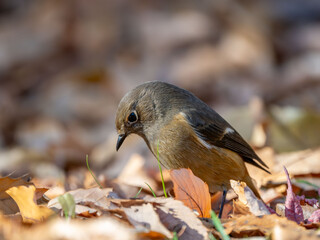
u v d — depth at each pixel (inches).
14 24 998.4
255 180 357.1
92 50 925.8
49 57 921.5
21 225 227.8
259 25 902.4
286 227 222.1
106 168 533.3
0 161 538.6
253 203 259.6
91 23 962.7
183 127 318.3
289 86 751.7
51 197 306.0
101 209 241.9
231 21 907.4
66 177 434.9
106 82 813.9
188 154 319.9
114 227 202.2
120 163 519.2
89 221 227.6
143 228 215.8
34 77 875.4
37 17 1001.5
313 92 738.8
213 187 328.5
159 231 214.1
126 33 933.8
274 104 716.0
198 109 328.8
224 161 322.7
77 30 955.3
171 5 963.3
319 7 980.6
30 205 228.4
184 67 818.8
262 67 816.3
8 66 896.3
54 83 839.1
